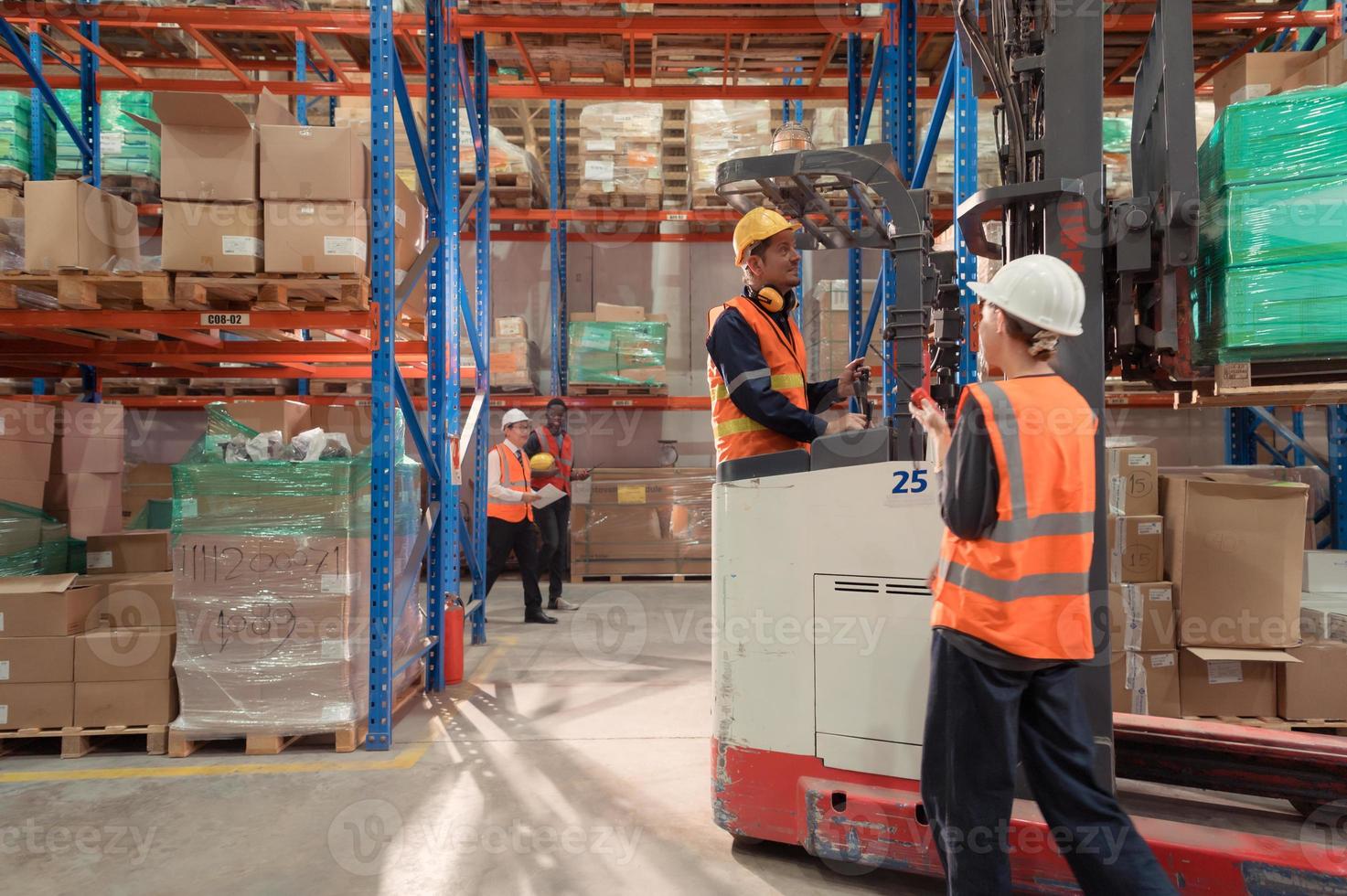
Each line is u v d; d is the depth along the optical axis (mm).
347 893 2586
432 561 5102
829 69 7363
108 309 4066
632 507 9258
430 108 5242
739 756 2877
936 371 3375
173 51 6910
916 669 2631
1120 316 2742
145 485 8688
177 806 3258
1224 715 4031
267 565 3877
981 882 2014
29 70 5777
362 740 3984
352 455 4301
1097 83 2492
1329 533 7418
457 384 5508
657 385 9289
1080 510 2045
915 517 2648
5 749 3965
